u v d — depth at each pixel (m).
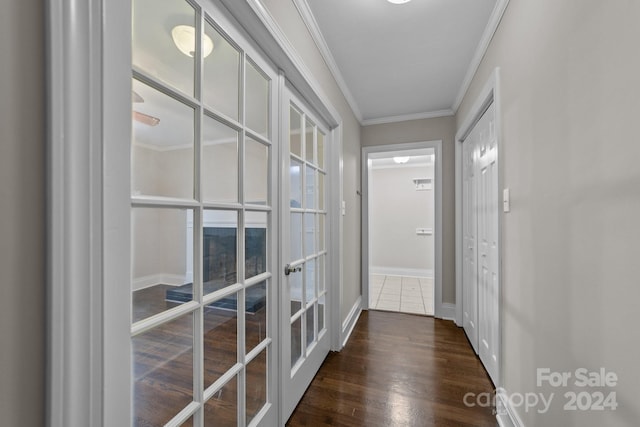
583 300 0.90
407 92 2.71
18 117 0.45
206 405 0.96
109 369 0.59
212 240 0.99
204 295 0.95
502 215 1.60
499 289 1.61
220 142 1.03
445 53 2.07
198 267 0.91
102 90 0.54
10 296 0.44
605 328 0.80
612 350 0.77
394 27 1.79
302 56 1.60
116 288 0.60
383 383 1.87
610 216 0.78
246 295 1.20
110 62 0.58
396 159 5.13
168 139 0.81
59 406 0.48
